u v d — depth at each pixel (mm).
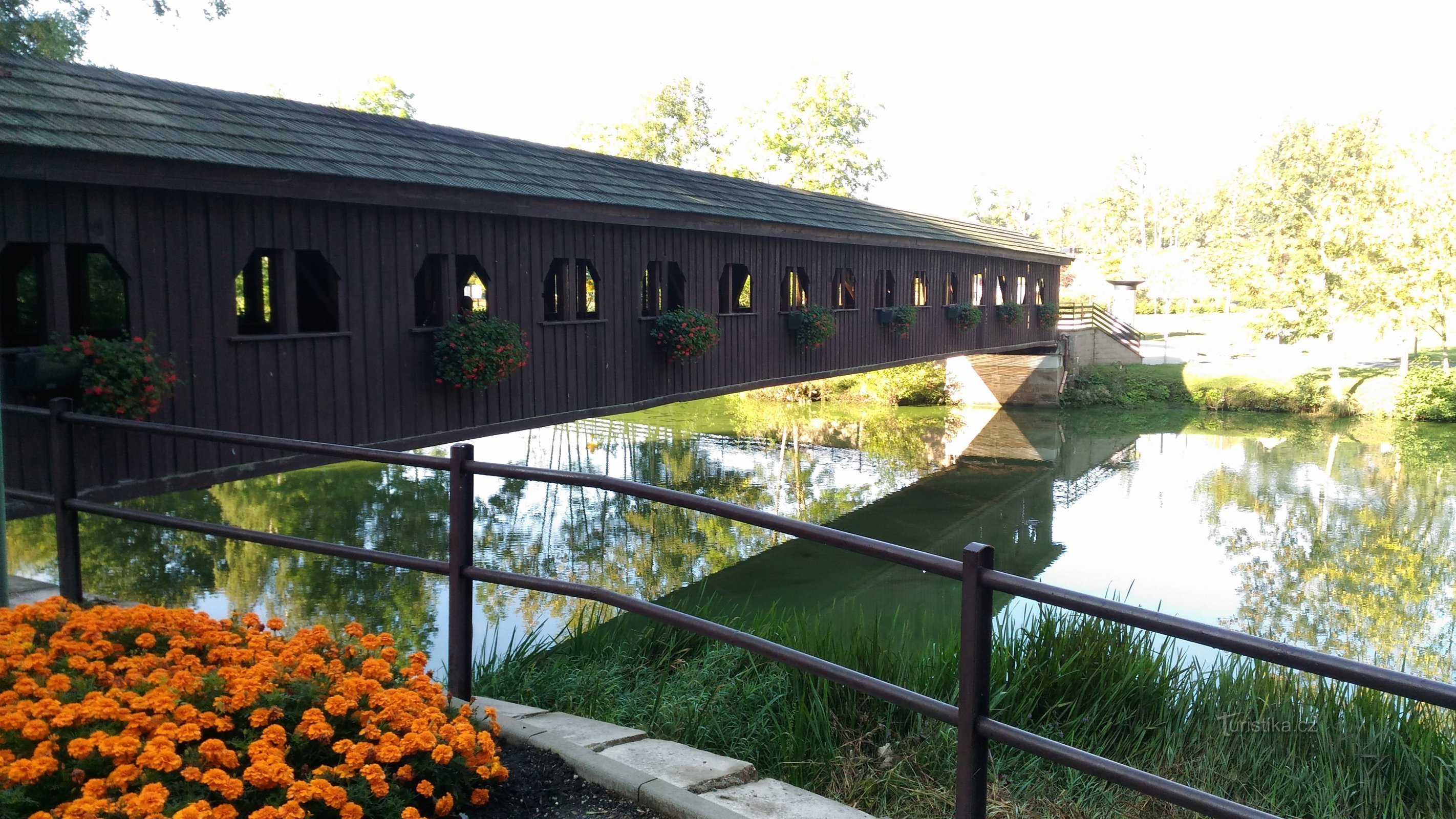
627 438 21016
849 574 10688
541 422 9922
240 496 13398
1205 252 44094
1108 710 4746
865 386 28766
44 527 11312
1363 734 4645
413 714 2494
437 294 9391
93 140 6215
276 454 7512
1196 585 10961
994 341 22547
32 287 8539
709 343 11547
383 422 8359
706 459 18422
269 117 8203
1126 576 11359
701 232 12172
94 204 6355
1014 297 23781
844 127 36781
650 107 43062
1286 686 4996
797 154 36656
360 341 8125
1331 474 17969
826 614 8891
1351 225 27219
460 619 3186
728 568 10844
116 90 7266
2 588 3383
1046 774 4086
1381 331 26938
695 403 28219
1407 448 20797
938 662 4887
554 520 12742
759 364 13555
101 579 9234
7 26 7840
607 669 4871
